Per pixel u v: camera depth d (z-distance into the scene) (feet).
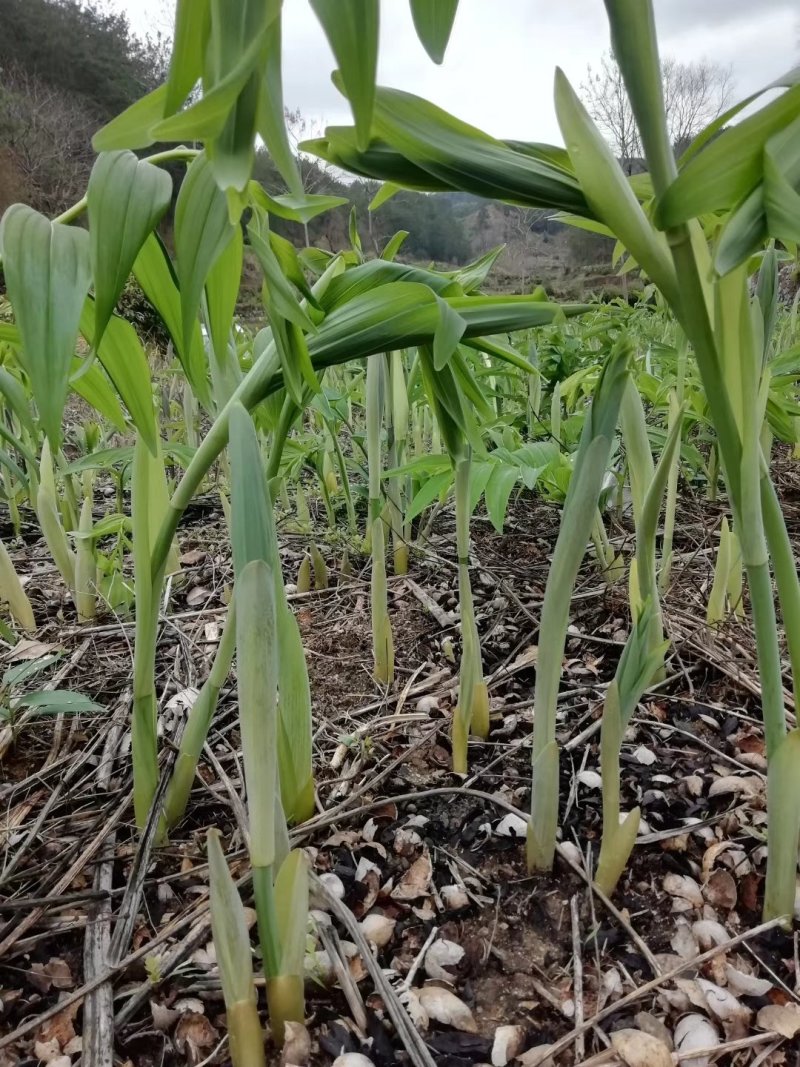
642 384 4.33
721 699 2.89
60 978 1.78
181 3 0.91
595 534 3.92
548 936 1.91
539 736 1.97
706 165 1.08
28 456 3.76
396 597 4.07
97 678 3.20
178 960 1.77
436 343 1.61
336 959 1.76
